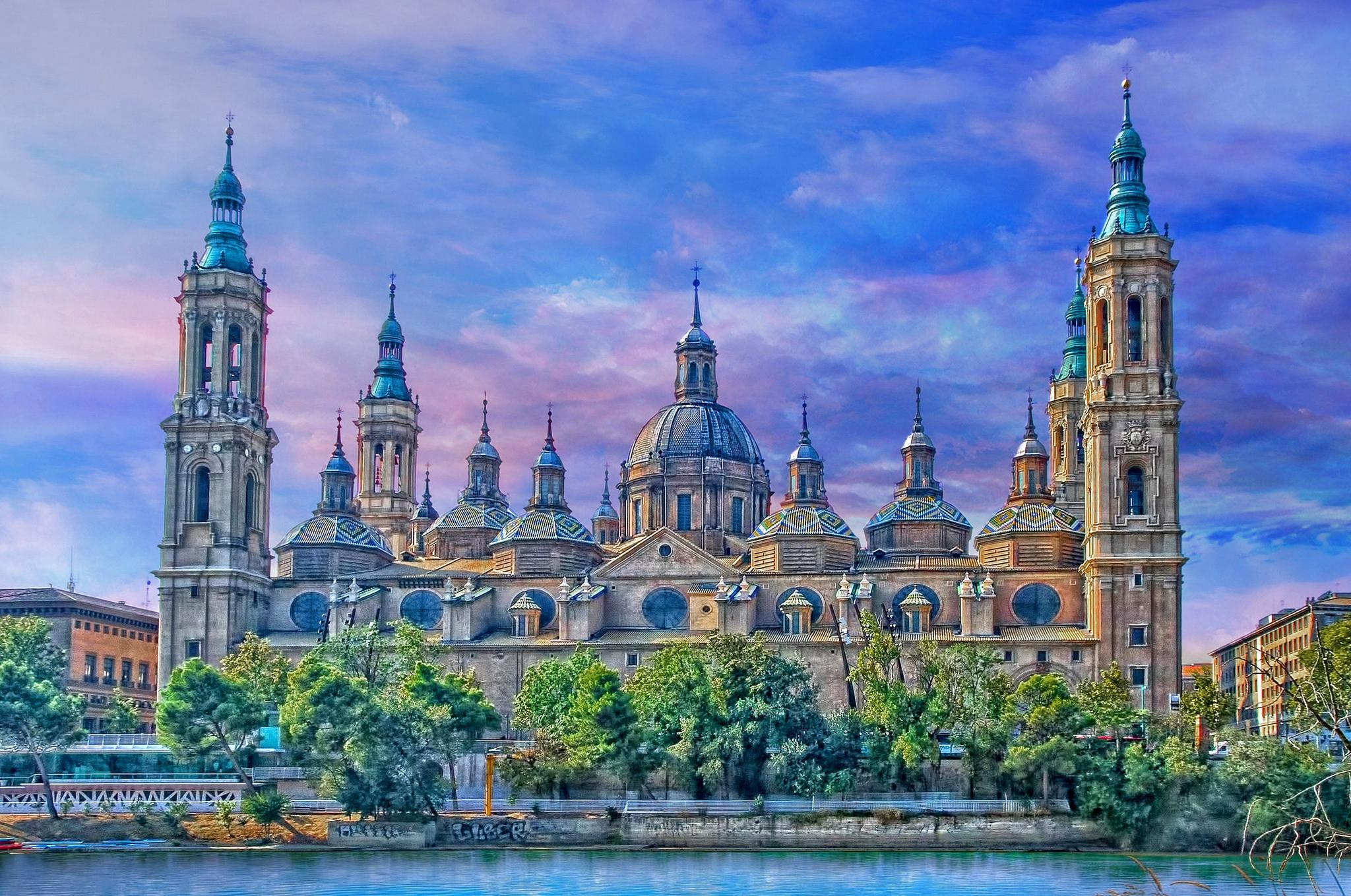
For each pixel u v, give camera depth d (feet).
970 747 463.42
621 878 363.76
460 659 586.04
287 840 437.99
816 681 558.97
